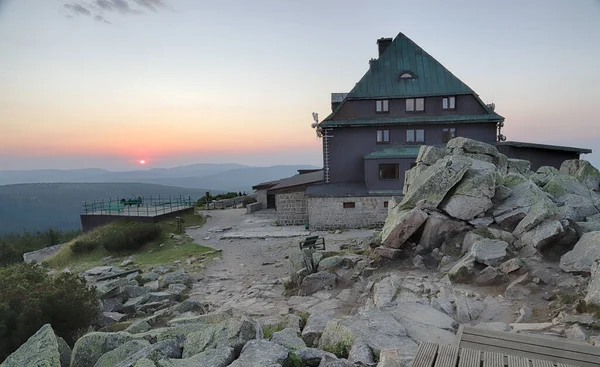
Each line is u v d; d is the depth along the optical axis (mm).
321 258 18406
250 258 25312
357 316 8578
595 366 4730
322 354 6688
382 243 17172
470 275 12852
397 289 11961
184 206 44000
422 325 8445
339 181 37562
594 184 23734
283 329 9125
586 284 10523
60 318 11289
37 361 6949
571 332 7961
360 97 36750
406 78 37469
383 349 6480
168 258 26891
